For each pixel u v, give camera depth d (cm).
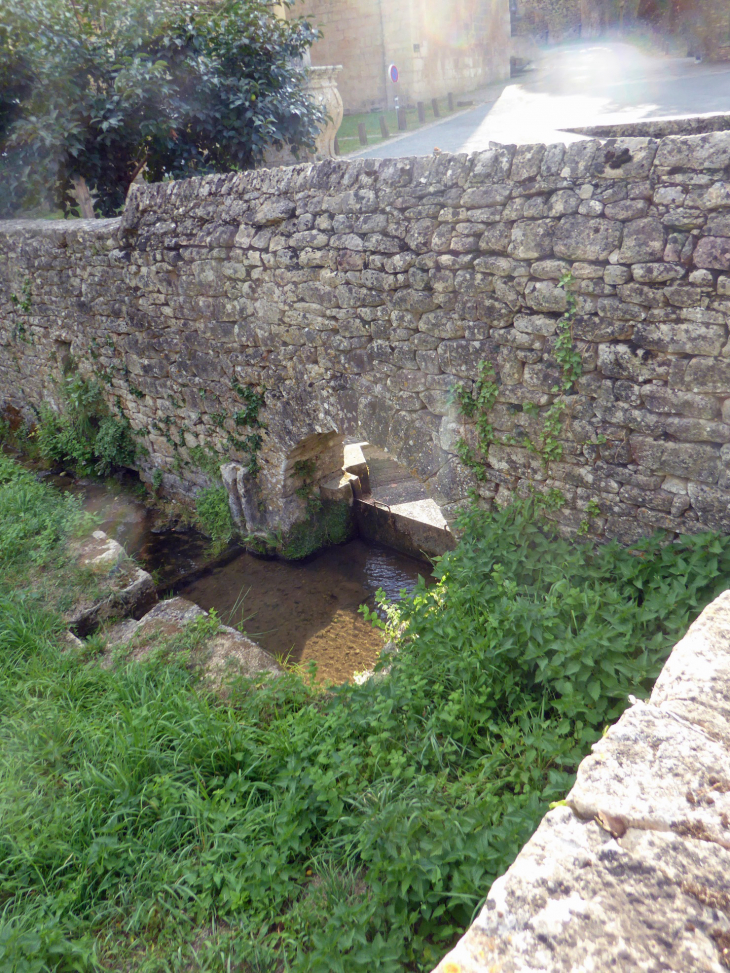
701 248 304
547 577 384
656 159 309
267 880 263
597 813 128
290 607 583
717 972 100
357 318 474
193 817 294
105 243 657
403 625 409
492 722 315
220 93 809
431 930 234
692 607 317
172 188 573
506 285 379
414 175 401
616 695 290
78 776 319
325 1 1873
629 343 344
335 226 456
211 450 677
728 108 939
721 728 144
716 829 121
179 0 785
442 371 436
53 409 888
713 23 1477
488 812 260
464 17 2048
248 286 543
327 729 329
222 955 239
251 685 387
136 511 758
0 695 379
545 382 384
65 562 532
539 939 107
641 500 369
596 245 335
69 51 729
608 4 2166
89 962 243
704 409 329
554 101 1434
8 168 848
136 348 694
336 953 227
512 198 360
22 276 809
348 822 277
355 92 1961
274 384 573
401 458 493
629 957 103
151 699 372
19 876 278
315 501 653
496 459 431
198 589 620
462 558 415
